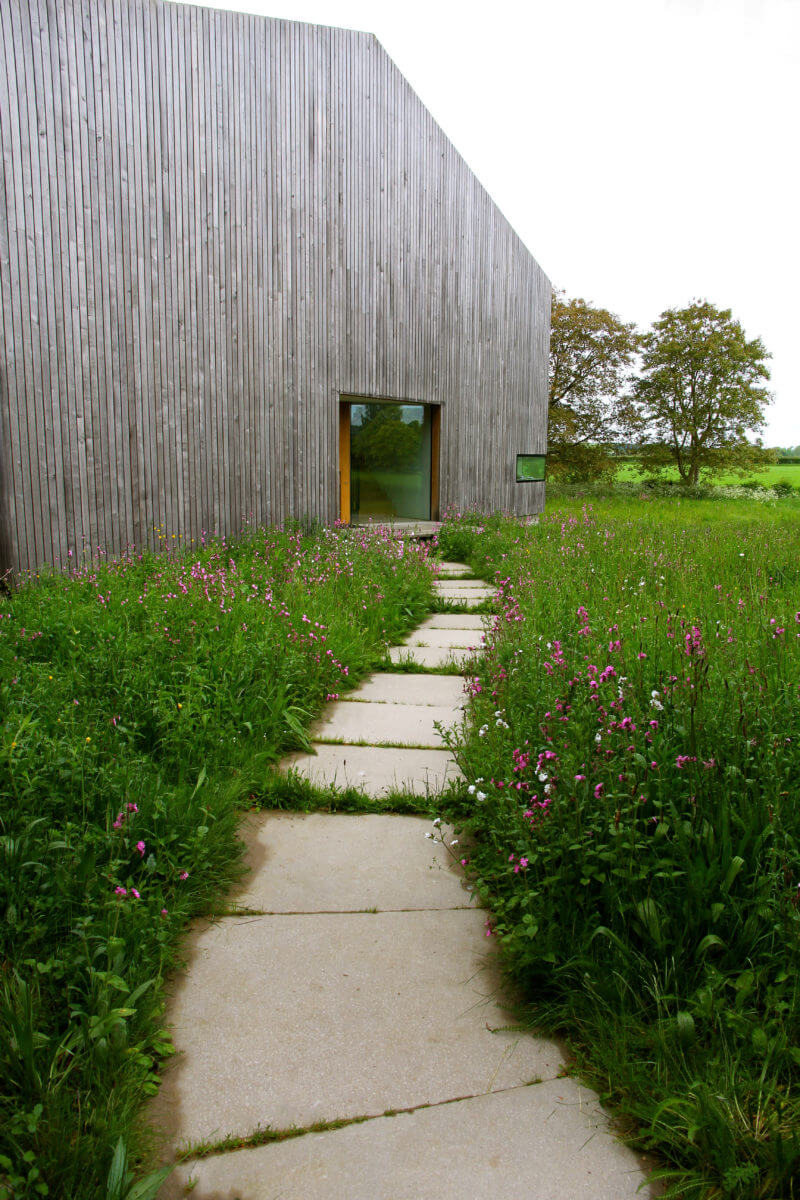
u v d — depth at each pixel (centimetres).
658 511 1805
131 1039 195
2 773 265
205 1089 185
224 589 552
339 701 474
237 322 902
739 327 2759
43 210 717
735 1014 182
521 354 1494
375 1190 159
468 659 535
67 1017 195
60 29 719
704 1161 158
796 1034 182
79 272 748
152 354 816
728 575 680
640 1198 157
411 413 1284
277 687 414
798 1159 152
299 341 981
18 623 496
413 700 476
